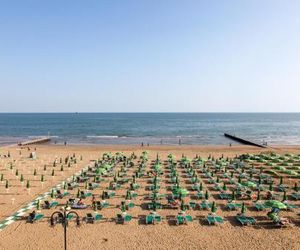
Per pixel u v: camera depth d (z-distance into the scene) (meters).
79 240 20.22
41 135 109.81
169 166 42.94
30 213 23.36
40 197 29.06
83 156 53.09
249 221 22.72
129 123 190.88
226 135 106.19
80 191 29.48
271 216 22.88
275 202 23.38
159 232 21.50
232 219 23.84
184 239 20.45
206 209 25.88
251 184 30.16
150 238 20.58
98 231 21.58
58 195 29.17
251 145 75.69
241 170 40.56
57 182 34.97
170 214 24.80
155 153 57.03
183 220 23.09
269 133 121.12
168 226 22.52
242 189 30.89
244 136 107.94
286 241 20.25
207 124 184.00
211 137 102.56
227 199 28.64
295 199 28.83
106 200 28.19
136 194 29.20
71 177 37.44
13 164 45.59
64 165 44.97
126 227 22.28
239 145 76.06
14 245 19.50
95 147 68.69
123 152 58.34
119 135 110.81
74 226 22.33
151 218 23.03
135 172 38.94
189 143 83.75
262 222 23.25
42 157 52.03
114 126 162.12
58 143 82.00
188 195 29.94
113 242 19.98
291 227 22.34
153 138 98.88
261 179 35.53
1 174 35.56
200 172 40.00
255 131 131.38
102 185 33.38
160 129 142.25
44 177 37.31
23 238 20.44
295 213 25.08
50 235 20.89
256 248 19.31
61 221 22.81
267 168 42.44
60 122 199.12
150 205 25.98
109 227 22.27
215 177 37.09
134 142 86.25
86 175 36.59
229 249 19.17
